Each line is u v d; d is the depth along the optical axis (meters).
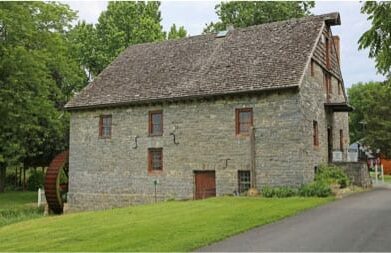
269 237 10.56
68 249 9.98
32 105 28.66
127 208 18.12
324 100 24.66
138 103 24.34
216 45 26.11
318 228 11.55
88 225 13.56
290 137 20.41
